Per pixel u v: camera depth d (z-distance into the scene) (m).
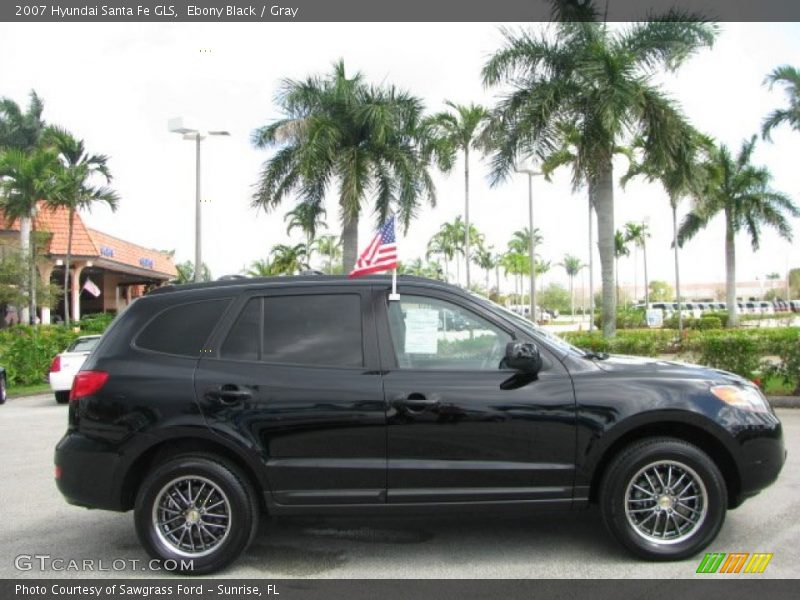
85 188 30.72
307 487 4.46
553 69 18.02
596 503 4.71
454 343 4.67
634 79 16.78
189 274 67.75
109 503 4.53
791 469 6.80
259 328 4.73
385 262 7.28
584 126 17.41
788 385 11.91
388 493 4.44
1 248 29.84
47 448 9.16
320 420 4.46
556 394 4.47
